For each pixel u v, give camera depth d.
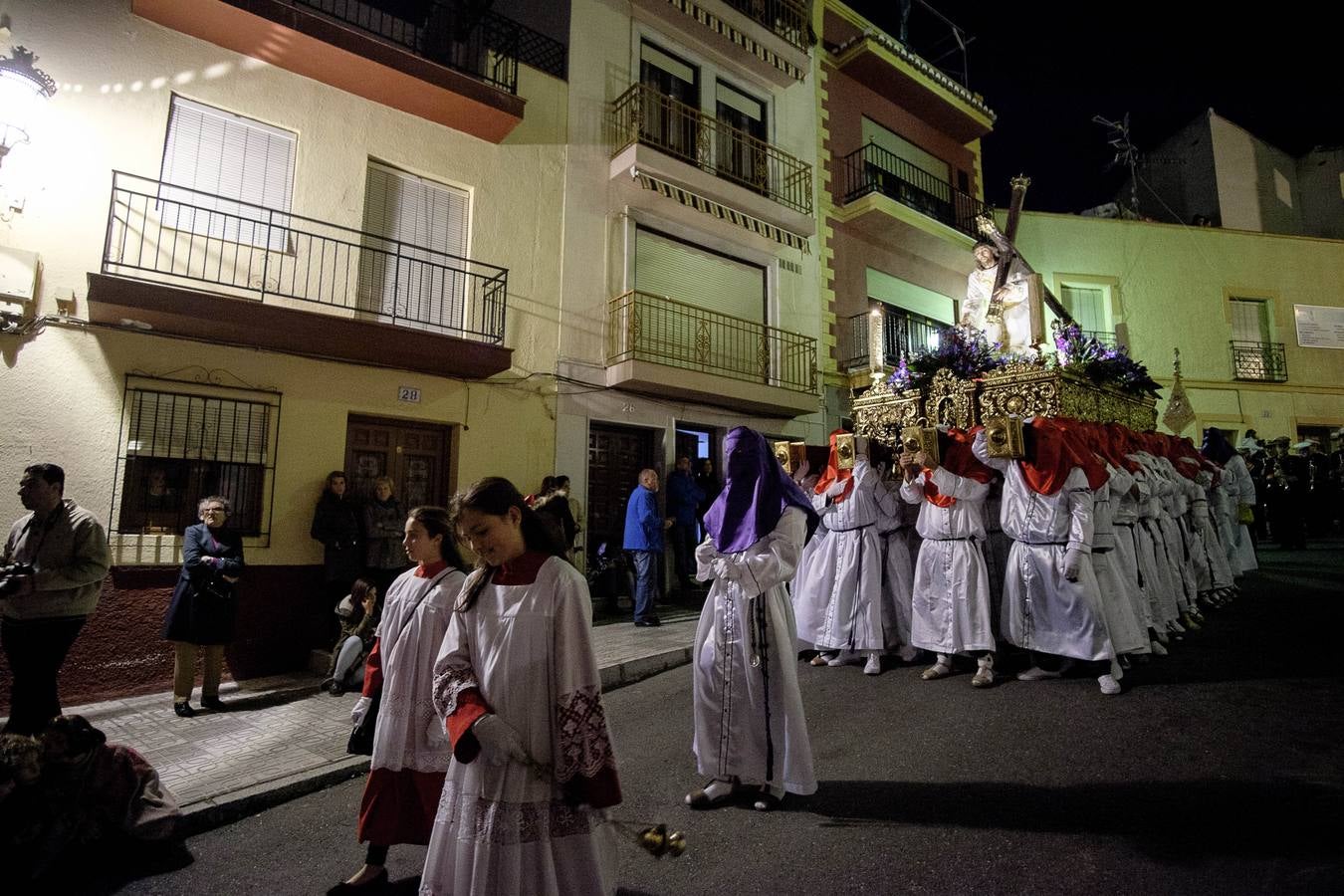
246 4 7.76
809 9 14.91
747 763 4.02
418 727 3.33
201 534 6.45
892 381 8.12
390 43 9.45
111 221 6.96
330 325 7.78
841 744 4.89
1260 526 16.41
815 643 6.94
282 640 7.81
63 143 7.05
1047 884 3.11
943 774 4.29
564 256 10.59
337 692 6.97
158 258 7.49
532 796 2.25
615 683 6.86
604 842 2.37
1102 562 5.97
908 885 3.18
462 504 2.48
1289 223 23.05
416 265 9.35
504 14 12.39
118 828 3.81
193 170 7.84
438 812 2.42
